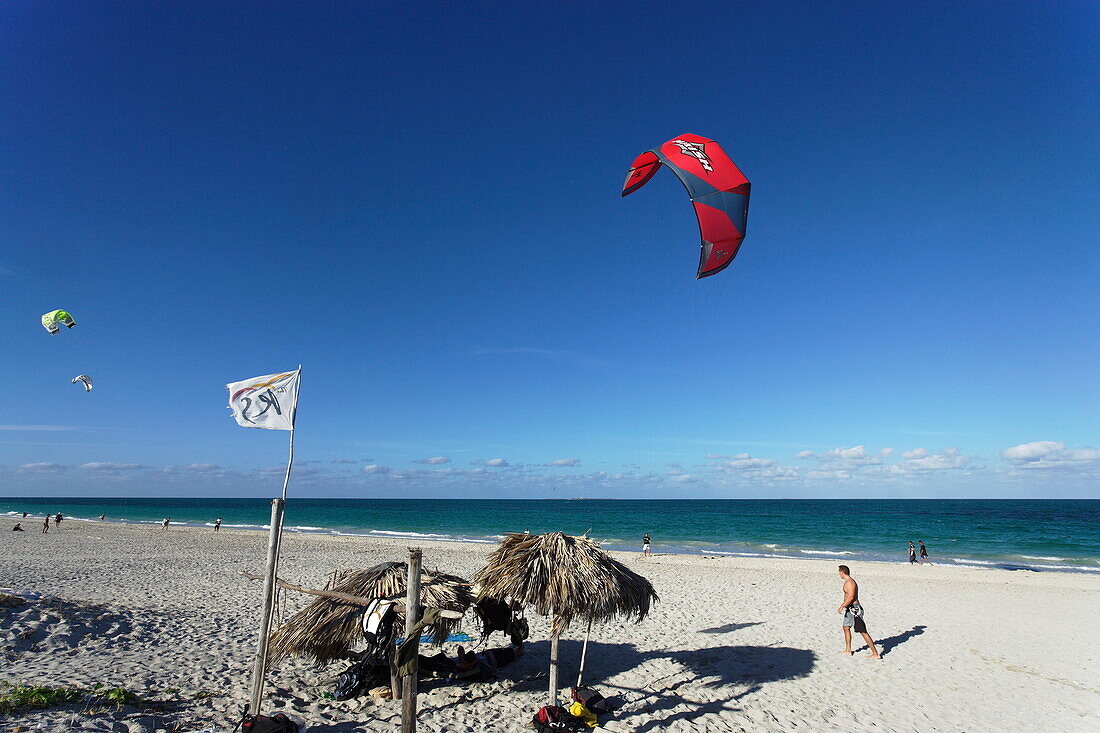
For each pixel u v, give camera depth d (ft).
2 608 30.96
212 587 52.39
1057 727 24.75
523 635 28.94
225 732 19.35
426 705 23.22
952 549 131.03
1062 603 55.67
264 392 19.16
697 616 45.78
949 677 31.24
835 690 28.53
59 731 17.74
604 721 22.82
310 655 25.76
